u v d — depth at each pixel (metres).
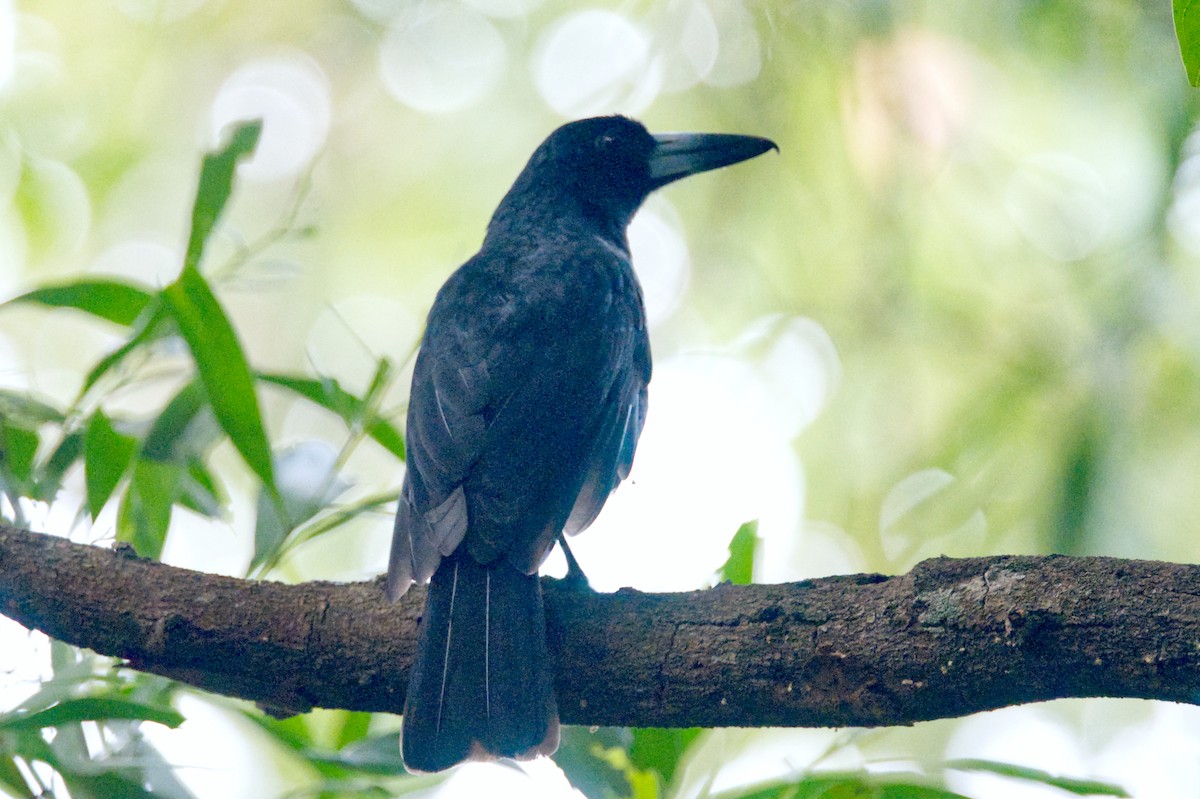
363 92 15.06
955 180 12.43
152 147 15.02
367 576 10.28
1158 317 11.41
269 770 9.77
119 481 7.38
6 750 6.50
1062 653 5.55
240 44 15.21
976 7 12.21
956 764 6.65
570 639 6.59
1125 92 12.09
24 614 6.55
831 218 12.77
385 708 6.82
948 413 12.45
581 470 7.77
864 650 5.91
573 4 14.27
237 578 6.72
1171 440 11.45
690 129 13.28
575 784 7.07
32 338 14.66
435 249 14.79
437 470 7.55
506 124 14.62
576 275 8.94
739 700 6.21
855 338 12.67
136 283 7.77
